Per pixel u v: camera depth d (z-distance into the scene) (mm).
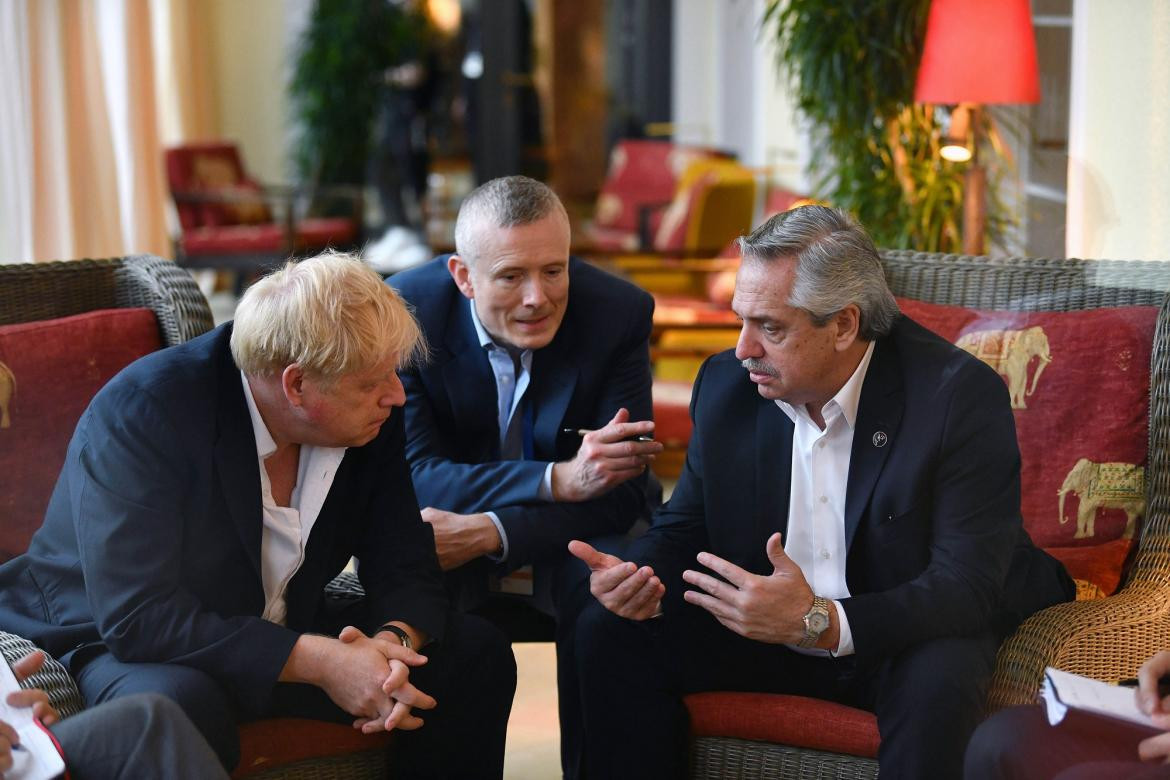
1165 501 2217
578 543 2082
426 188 9578
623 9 8594
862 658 1898
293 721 1999
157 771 1691
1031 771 1735
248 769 1972
